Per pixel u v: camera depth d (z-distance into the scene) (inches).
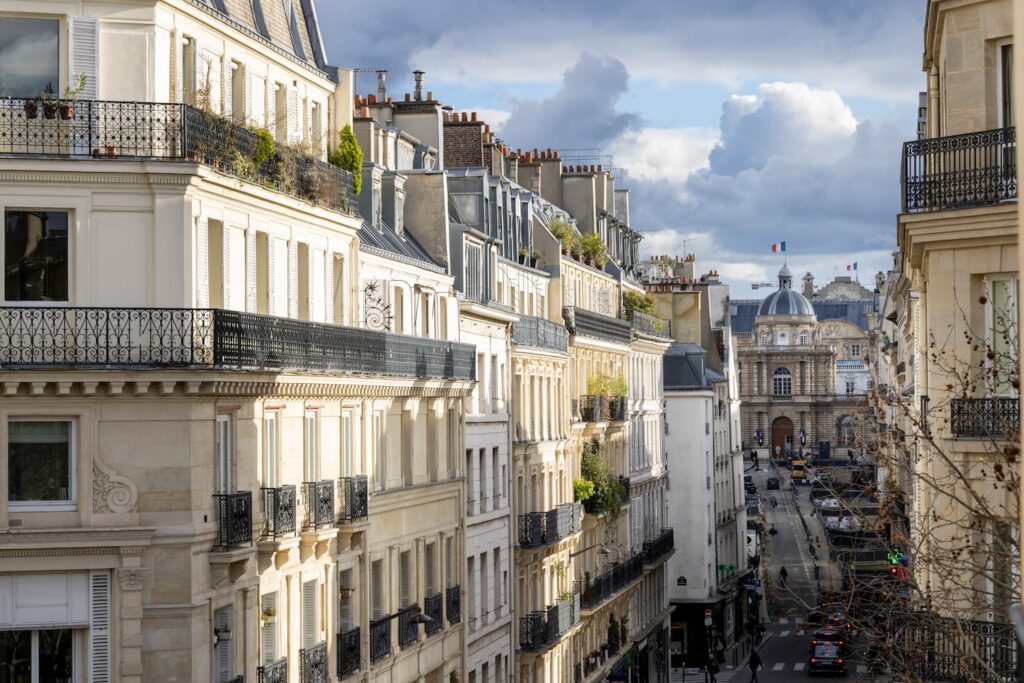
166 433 1673.2
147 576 1663.4
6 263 1670.8
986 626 1457.9
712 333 6407.5
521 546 3196.4
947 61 1493.6
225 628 1769.2
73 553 1649.9
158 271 1683.1
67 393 1649.9
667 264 6456.7
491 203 3262.8
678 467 5452.8
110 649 1657.2
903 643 1483.8
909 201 1498.5
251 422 1827.0
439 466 2623.0
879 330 6456.7
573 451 3769.7
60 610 1652.3
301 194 2025.1
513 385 3208.7
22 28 1694.1
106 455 1665.8
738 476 6525.6
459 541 2714.1
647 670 4658.0
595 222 4330.7
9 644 1651.1
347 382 2102.6
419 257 2650.1
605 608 3998.5
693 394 5447.8
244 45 1929.1
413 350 2405.3
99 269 1680.6
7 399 1649.9
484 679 2957.7
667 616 5036.9
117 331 1670.8
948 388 1373.0
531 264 3597.4
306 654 1967.3
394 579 2359.7
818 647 4968.0
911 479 2065.7
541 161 4328.3
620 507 4018.2
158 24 1710.1
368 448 2246.6
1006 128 1460.4
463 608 2704.2
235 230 1834.4
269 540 1841.8
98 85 1697.8
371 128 2723.9
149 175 1678.2
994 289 1483.8
